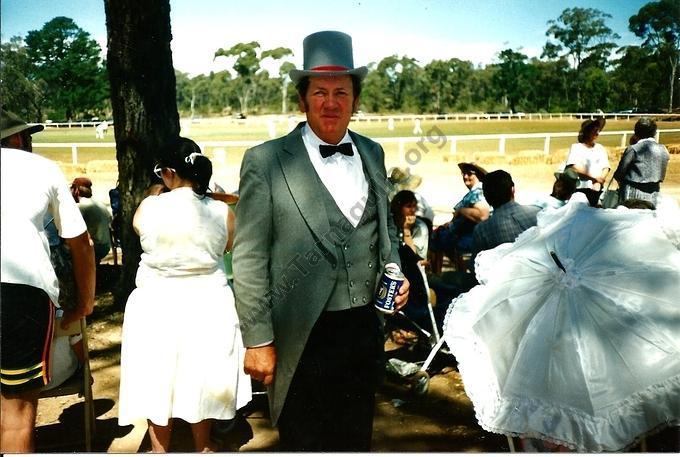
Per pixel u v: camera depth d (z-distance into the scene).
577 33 45.97
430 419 3.49
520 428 2.12
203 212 2.67
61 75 41.12
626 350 2.07
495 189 3.74
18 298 2.22
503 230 3.67
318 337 2.17
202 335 2.66
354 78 2.23
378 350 2.31
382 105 58.31
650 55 31.86
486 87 57.53
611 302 2.17
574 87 48.41
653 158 6.32
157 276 2.68
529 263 2.46
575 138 25.42
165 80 5.08
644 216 2.49
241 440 3.25
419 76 58.53
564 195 5.28
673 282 2.22
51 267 2.35
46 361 2.31
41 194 2.31
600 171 6.68
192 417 2.65
